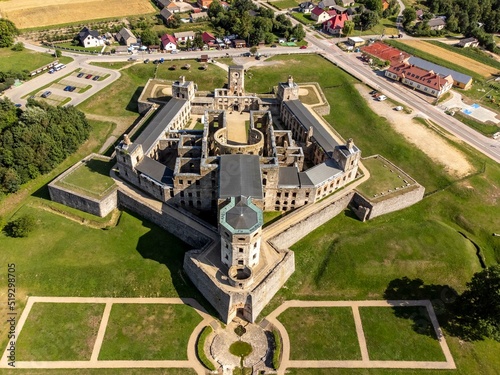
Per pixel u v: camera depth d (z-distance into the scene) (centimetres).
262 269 10519
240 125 16550
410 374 9350
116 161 13988
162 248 11700
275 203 12662
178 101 16638
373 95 19250
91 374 9062
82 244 11619
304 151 15275
